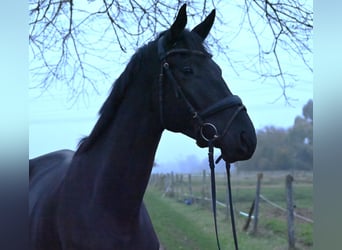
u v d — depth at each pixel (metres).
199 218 9.98
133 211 2.13
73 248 2.15
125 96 2.19
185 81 2.04
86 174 2.22
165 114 2.08
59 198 2.29
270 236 7.12
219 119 1.96
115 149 2.13
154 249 2.30
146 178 2.16
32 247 2.43
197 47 2.10
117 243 2.09
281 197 13.08
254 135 1.95
